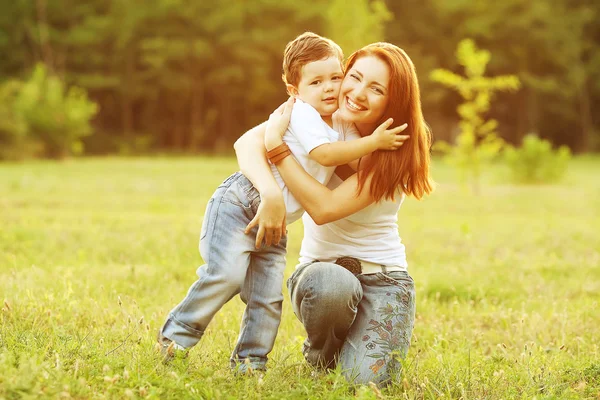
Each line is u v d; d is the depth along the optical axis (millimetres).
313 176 3635
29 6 44562
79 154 39844
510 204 15672
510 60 48031
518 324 4992
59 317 4430
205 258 3588
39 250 7570
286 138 3598
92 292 5445
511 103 50094
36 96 31516
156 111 47812
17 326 4141
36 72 32750
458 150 18781
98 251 7582
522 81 47750
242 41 43781
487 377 3762
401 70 3533
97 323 4484
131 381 3197
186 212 12273
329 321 3602
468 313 5398
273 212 3441
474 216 13156
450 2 46500
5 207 11766
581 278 7027
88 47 45000
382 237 3812
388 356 3570
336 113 3680
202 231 3643
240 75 43781
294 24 44531
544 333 4848
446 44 47625
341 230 3795
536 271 7387
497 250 8867
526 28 45969
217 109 47750
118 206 12844
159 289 5793
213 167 27906
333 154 3441
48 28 44250
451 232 10367
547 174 22859
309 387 3367
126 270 6414
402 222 11797
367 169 3553
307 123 3498
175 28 44625
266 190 3449
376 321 3645
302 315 3668
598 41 51469
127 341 3949
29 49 45094
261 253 3615
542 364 4051
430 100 46000
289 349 4121
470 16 47125
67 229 8984
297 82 3635
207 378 3285
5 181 17750
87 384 3188
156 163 30781
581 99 49094
